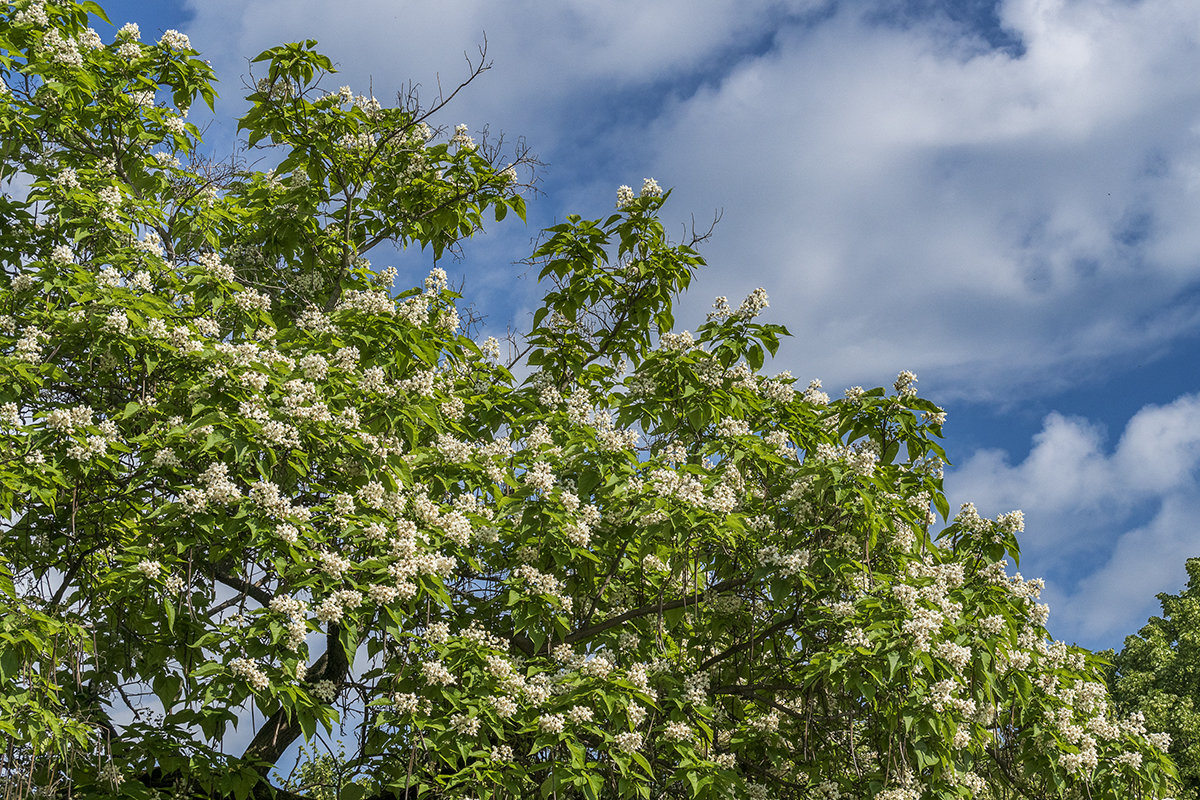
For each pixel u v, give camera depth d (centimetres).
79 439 679
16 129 856
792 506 786
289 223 977
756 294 856
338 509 714
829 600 760
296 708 634
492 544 776
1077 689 831
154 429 725
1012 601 820
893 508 765
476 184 1034
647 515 723
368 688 736
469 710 669
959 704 704
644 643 835
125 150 925
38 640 604
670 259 970
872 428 852
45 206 824
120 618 723
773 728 802
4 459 650
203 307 844
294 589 664
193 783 719
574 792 743
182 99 942
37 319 751
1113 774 792
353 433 745
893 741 728
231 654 646
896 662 669
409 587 658
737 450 809
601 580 843
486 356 986
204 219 935
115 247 836
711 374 846
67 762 648
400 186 1042
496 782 655
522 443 847
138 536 747
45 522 743
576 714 670
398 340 841
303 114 972
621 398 889
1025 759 791
